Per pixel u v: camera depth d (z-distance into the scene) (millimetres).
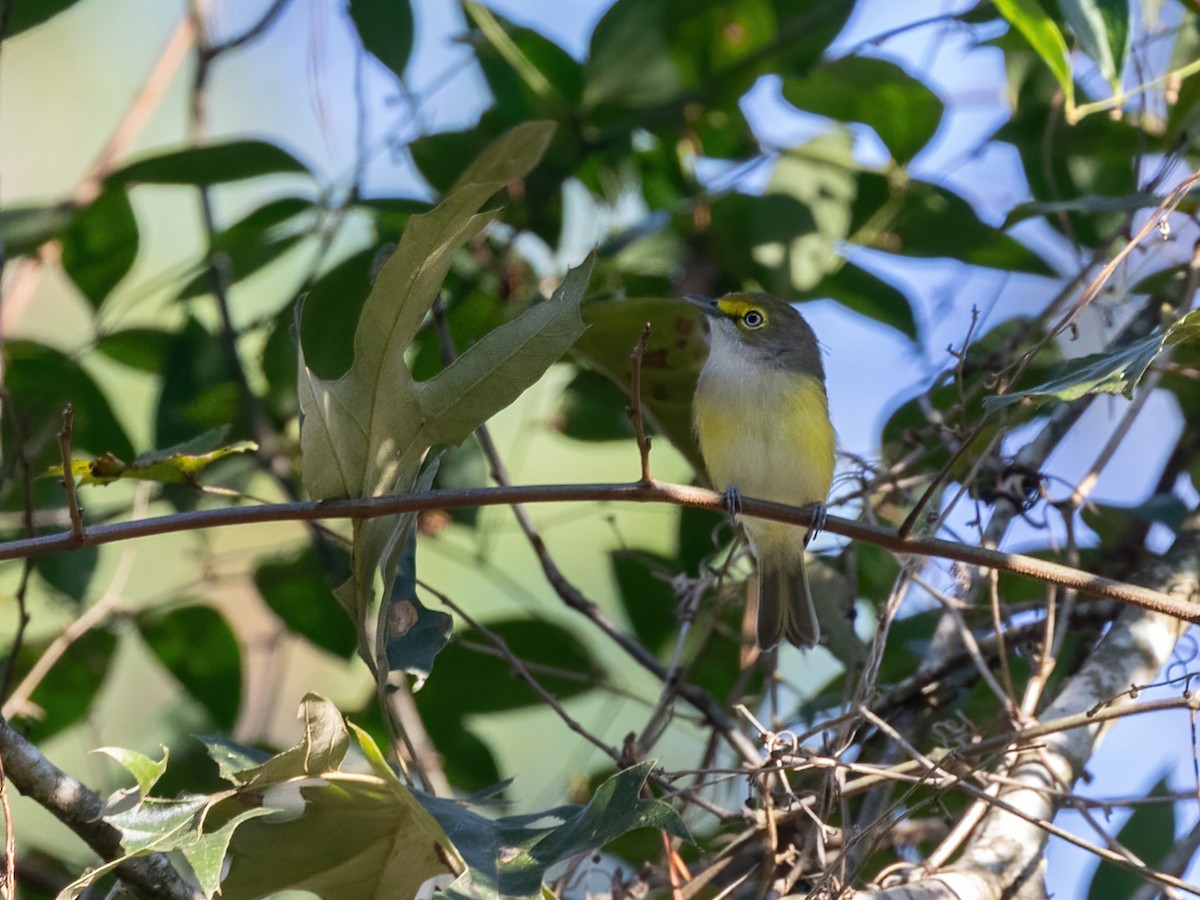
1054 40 8133
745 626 10305
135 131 11703
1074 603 9695
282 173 9758
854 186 10617
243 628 12633
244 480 10594
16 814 10969
